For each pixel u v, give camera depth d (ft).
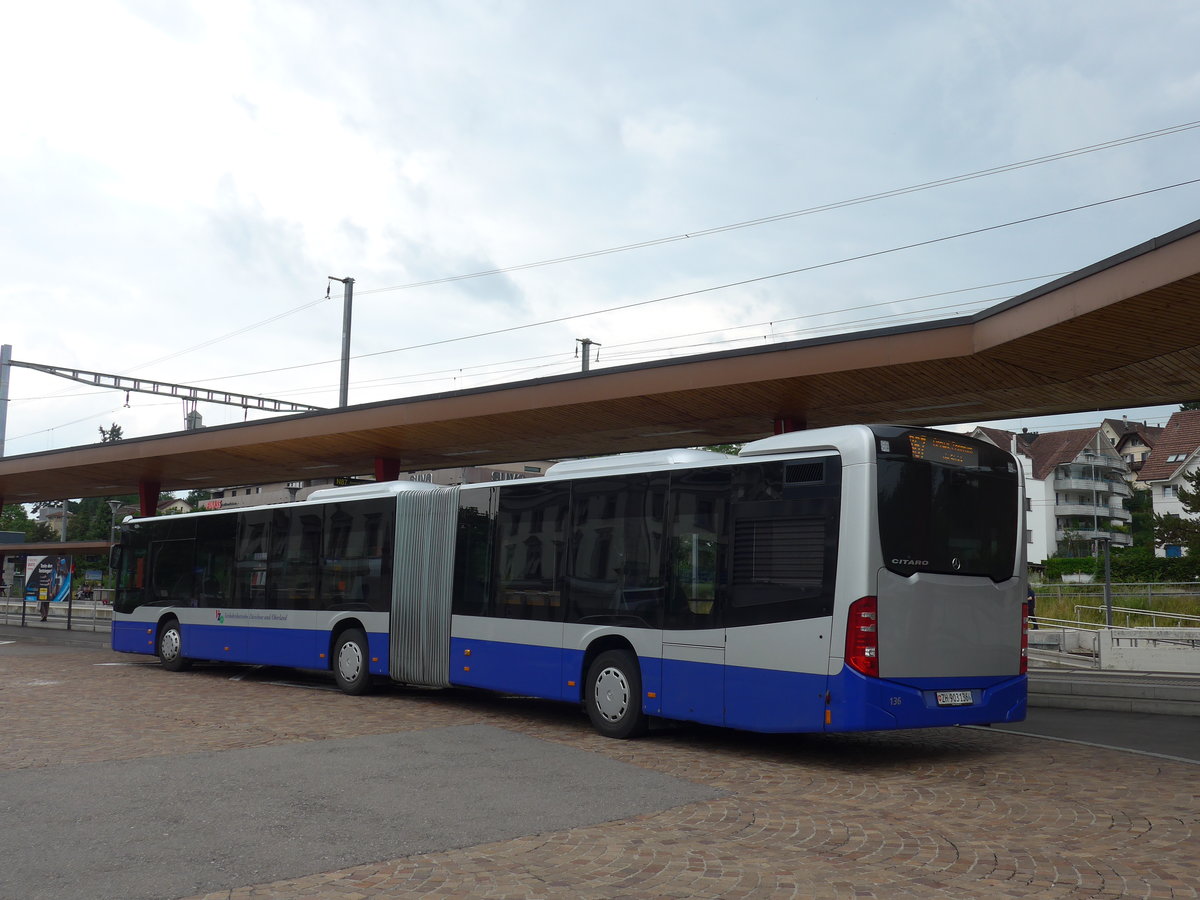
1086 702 48.42
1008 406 62.54
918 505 31.99
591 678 38.68
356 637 50.80
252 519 59.72
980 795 27.02
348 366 126.82
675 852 21.11
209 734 36.11
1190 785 28.14
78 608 165.48
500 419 75.15
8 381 126.41
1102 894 18.26
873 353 53.57
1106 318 43.16
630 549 38.06
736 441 80.53
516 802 25.59
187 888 18.51
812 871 19.75
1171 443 258.37
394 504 50.01
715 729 40.11
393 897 18.07
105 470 114.73
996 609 33.37
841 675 30.58
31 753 31.99
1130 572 165.58
